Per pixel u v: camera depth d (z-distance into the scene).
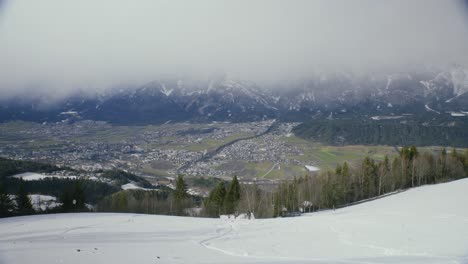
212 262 20.50
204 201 84.88
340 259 20.83
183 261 20.78
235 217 50.88
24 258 21.00
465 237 25.95
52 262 20.06
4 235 31.44
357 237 28.64
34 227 36.62
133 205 80.50
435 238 26.12
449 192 58.69
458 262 18.62
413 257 20.38
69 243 26.78
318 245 25.88
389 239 26.77
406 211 45.16
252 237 30.61
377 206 56.75
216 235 31.89
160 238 29.88
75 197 76.56
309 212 77.31
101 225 38.38
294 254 22.73
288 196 82.56
